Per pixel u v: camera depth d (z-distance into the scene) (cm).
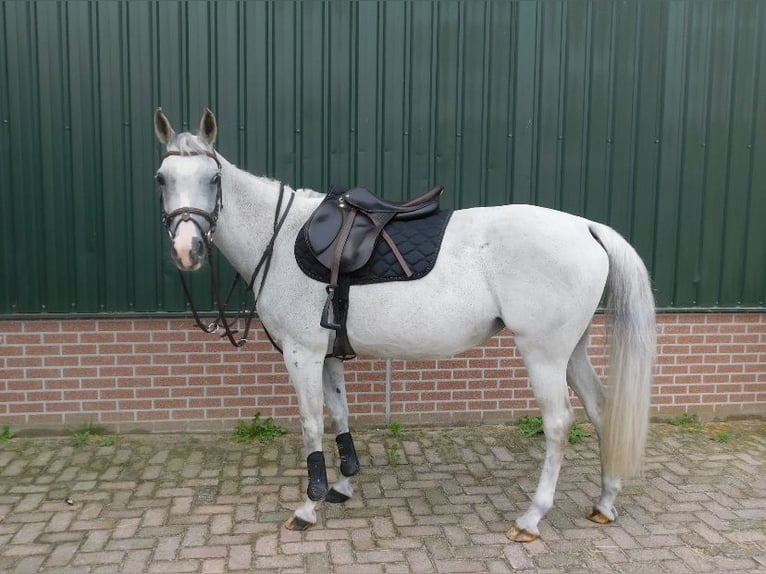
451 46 412
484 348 441
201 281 419
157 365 422
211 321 421
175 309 418
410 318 289
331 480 363
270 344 427
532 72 418
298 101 409
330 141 414
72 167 403
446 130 418
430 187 421
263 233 307
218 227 302
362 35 407
